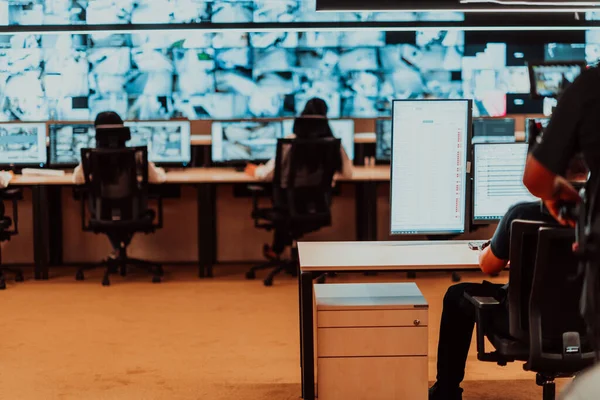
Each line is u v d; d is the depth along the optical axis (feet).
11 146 21.83
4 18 24.99
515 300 8.64
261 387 12.12
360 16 25.58
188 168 22.91
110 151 19.12
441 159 11.25
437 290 18.97
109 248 22.99
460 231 11.39
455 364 10.28
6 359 13.65
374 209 20.72
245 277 20.93
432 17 25.52
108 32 21.72
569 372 8.78
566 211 7.47
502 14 22.66
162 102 25.49
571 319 8.58
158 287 19.69
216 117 25.72
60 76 24.98
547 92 10.27
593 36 26.03
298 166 19.49
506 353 8.87
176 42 25.36
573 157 7.53
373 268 9.75
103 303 17.93
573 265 8.39
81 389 12.05
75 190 22.54
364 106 25.99
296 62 25.76
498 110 26.03
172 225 23.08
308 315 9.95
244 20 25.54
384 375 10.04
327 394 10.05
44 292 19.16
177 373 12.82
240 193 23.00
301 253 10.77
